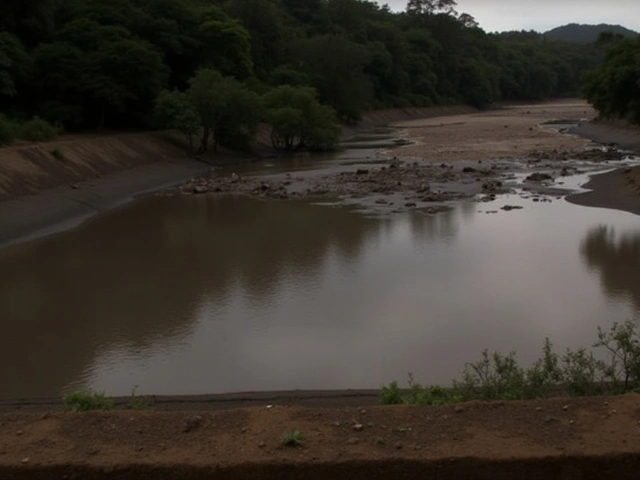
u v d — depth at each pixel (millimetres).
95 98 53125
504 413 6625
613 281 20547
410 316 18016
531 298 19172
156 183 44844
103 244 27859
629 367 9352
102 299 20234
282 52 89188
